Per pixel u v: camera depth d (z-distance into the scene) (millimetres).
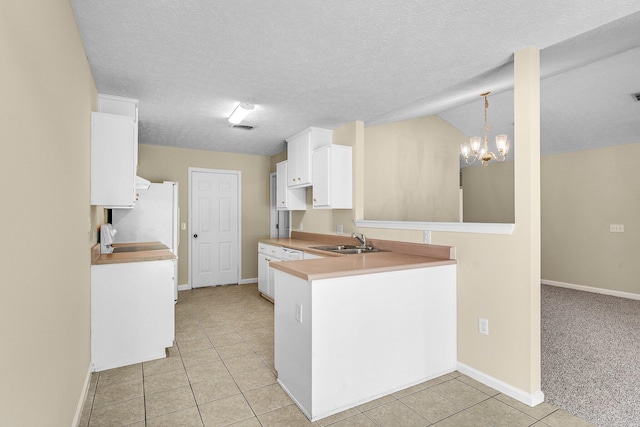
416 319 2393
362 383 2150
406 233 3068
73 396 1818
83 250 2164
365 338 2164
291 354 2201
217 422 1944
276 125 4004
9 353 913
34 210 1137
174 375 2500
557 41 2107
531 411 2049
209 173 5492
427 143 5113
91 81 2473
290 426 1915
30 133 1098
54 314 1397
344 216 3988
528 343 2141
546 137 5215
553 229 5684
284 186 4785
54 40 1396
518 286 2197
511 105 4641
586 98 4043
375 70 2506
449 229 2643
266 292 4633
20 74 1006
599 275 5148
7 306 902
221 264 5598
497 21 1863
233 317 3896
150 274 2746
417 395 2244
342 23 1869
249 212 5816
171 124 3916
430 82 2744
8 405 904
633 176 4820
